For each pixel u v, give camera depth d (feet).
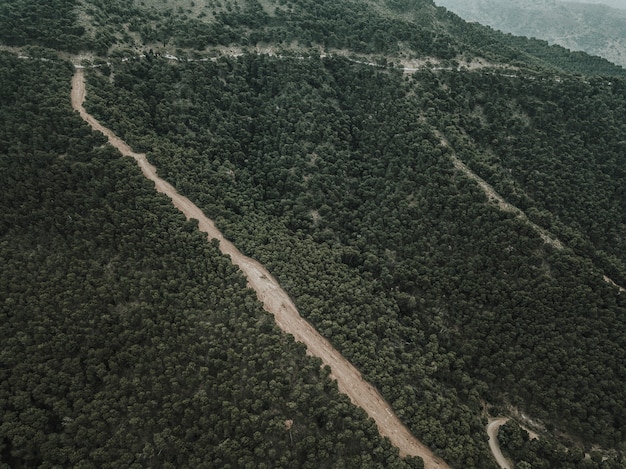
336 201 406.82
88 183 327.26
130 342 273.13
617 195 402.93
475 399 313.94
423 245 377.30
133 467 235.61
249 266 347.36
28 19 394.32
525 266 345.10
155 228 325.01
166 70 419.95
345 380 297.53
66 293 279.69
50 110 345.10
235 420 253.44
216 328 288.92
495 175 388.78
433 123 421.18
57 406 244.22
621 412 298.76
